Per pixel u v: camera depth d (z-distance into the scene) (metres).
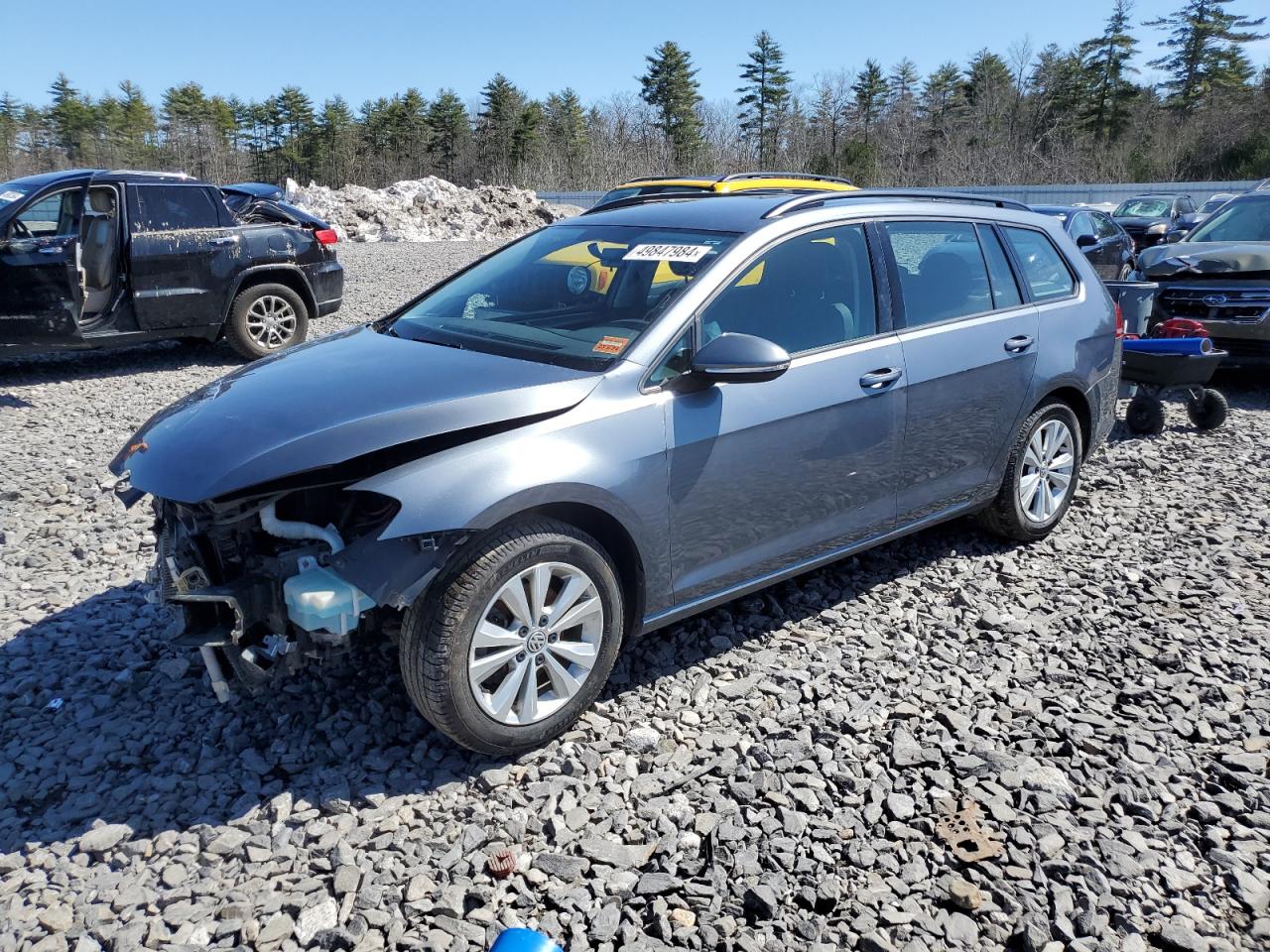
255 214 10.73
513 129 84.88
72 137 90.56
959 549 5.07
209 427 3.21
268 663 3.10
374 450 2.96
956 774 3.21
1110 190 36.31
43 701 3.61
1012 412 4.73
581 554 3.22
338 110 90.44
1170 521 5.53
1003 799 3.07
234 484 2.91
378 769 3.19
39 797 3.08
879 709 3.57
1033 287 4.96
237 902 2.62
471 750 3.17
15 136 89.75
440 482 2.97
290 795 3.01
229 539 3.11
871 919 2.60
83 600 4.42
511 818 2.96
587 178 59.12
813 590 4.55
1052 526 5.21
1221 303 8.91
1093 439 5.34
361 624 3.22
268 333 10.11
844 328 4.04
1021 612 4.38
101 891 2.67
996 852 2.83
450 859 2.79
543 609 3.18
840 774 3.17
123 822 2.94
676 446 3.44
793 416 3.76
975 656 3.97
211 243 9.48
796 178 10.34
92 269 9.04
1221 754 3.34
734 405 3.60
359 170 89.50
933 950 2.52
